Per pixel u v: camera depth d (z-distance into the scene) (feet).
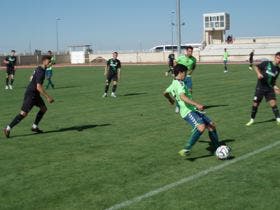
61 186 22.27
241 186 21.56
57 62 249.34
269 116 41.29
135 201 19.92
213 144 27.96
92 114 45.70
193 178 22.93
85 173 24.34
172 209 18.92
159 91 68.08
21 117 34.65
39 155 28.66
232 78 91.04
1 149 30.58
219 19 234.79
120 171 24.53
